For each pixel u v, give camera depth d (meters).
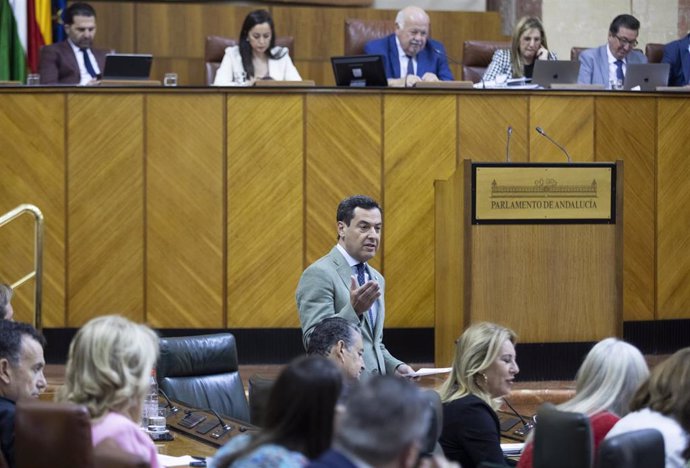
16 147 20.34
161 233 20.41
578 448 9.21
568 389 17.91
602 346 11.32
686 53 25.98
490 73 24.22
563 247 17.31
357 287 14.24
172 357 15.55
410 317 20.62
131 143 20.41
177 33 29.30
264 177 20.47
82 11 24.38
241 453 7.81
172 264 20.38
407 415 6.73
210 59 24.47
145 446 9.58
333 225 20.55
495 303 17.23
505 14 30.55
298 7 29.78
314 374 7.80
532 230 17.25
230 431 13.29
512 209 17.19
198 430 13.42
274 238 20.50
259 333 20.47
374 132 20.61
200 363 15.72
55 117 20.34
